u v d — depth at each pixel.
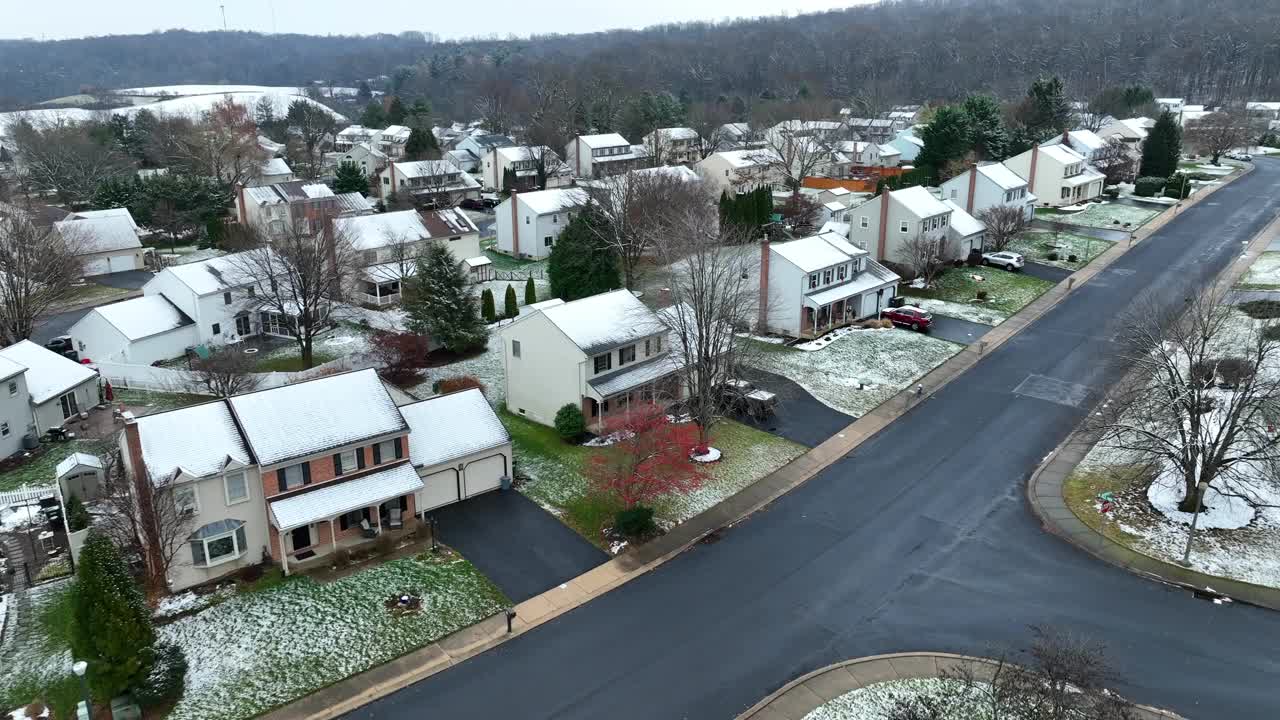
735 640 32.97
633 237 72.94
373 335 64.81
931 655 31.84
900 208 77.06
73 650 29.38
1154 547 38.56
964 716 28.64
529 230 92.56
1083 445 48.06
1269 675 30.45
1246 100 177.12
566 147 134.62
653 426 43.94
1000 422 51.03
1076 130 132.00
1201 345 44.53
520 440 49.66
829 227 86.12
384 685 30.98
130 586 29.84
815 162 120.38
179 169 116.31
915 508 42.25
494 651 32.69
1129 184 114.31
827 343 63.56
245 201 96.94
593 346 49.00
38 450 48.94
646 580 36.97
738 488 44.25
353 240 76.94
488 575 37.34
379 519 40.00
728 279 50.22
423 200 118.88
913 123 163.75
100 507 39.22
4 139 153.75
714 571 37.47
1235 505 40.91
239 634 33.53
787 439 49.47
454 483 43.00
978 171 90.19
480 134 152.25
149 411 53.53
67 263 70.06
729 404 51.75
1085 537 39.56
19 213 80.81
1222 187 110.69
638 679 31.02
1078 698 26.64
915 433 49.97
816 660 31.78
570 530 40.84
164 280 66.12
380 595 35.94
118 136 146.50
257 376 56.25
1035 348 62.06
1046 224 95.31
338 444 38.81
